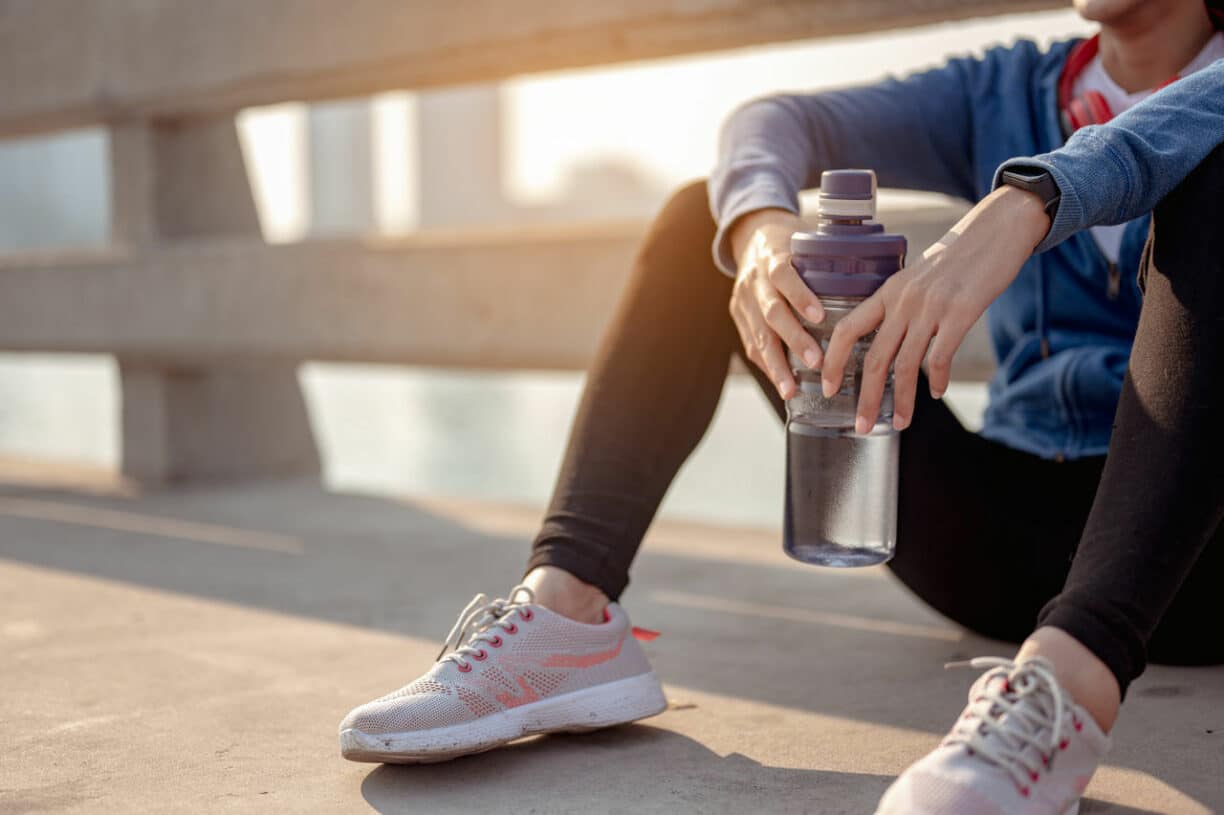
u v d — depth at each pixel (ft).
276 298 8.02
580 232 6.72
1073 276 3.76
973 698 2.61
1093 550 2.58
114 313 8.86
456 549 6.65
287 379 9.66
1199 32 3.43
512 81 7.16
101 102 8.80
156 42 8.48
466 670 3.15
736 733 3.45
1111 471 2.64
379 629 4.81
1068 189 2.70
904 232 5.56
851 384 2.96
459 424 14.82
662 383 3.41
